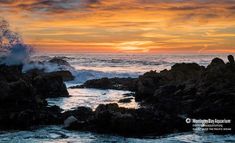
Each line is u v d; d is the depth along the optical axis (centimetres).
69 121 2338
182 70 3894
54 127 2353
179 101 2783
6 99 2441
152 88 3447
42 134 2194
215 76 2831
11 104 2452
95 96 3809
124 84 4688
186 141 2081
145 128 2214
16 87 2509
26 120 2333
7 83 2505
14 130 2286
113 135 2191
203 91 2722
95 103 3294
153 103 3103
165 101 2838
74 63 9350
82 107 2644
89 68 7669
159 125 2247
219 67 2947
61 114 2505
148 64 9019
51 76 3744
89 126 2281
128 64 9000
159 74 3841
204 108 2472
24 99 2516
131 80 4928
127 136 2177
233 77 2802
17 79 2711
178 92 2948
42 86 3600
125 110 2405
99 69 7325
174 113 2622
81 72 5869
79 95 3888
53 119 2430
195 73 3628
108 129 2231
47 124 2409
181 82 3247
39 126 2367
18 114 2339
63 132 2242
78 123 2312
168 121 2294
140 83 3584
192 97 2792
